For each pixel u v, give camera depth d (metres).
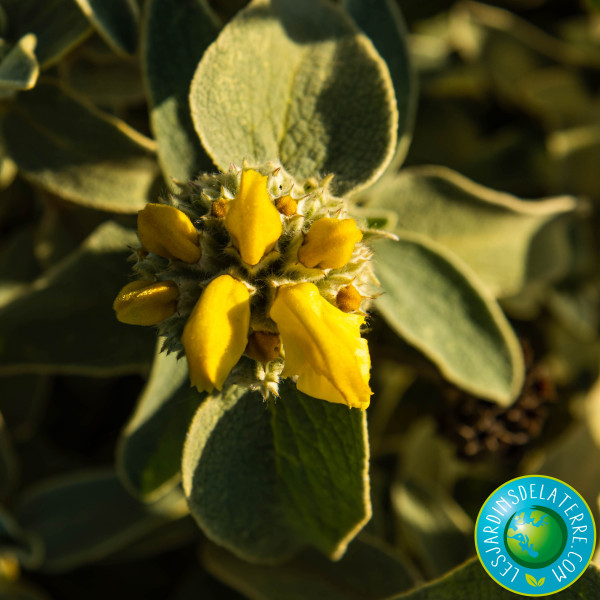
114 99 0.32
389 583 0.32
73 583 0.34
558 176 0.37
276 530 0.30
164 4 0.29
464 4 0.37
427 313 0.31
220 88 0.28
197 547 0.35
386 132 0.29
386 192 0.32
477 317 0.31
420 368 0.33
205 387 0.24
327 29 0.29
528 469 0.36
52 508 0.33
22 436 0.34
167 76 0.29
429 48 0.37
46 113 0.30
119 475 0.32
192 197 0.27
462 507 0.36
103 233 0.31
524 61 0.37
